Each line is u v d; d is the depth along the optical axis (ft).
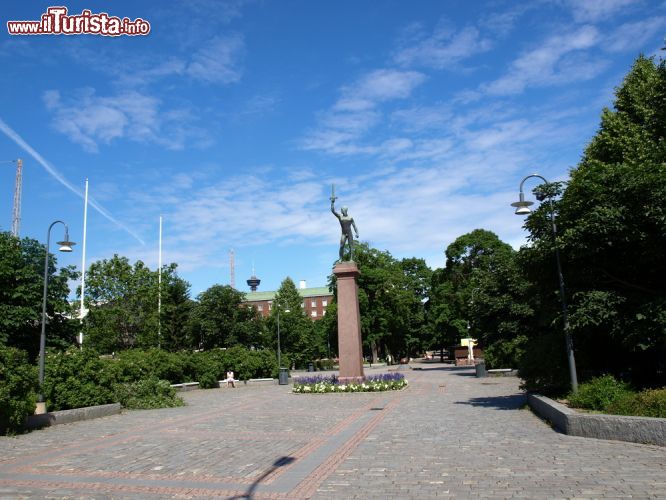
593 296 45.75
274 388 110.63
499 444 35.63
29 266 88.02
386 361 242.78
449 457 32.09
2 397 45.65
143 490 26.58
